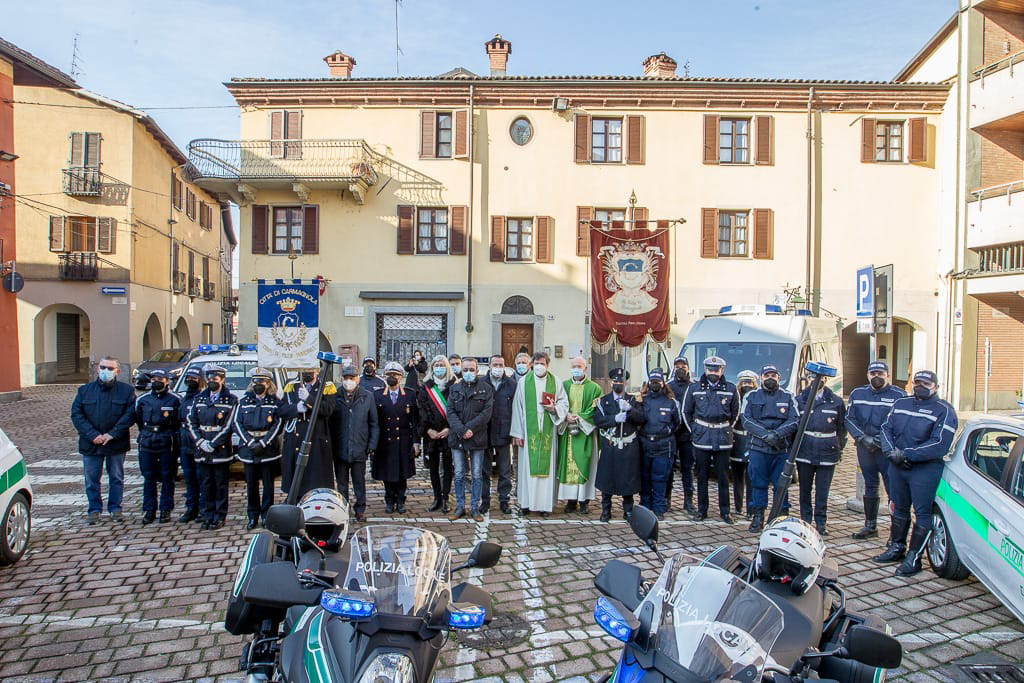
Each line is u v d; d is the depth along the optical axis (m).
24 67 21.44
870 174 20.95
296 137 20.53
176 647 4.60
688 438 8.43
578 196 20.80
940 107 20.89
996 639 4.87
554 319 20.67
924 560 6.46
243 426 7.24
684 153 20.86
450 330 20.56
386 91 20.45
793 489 9.91
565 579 5.93
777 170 20.89
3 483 5.98
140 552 6.55
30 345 25.73
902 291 20.97
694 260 20.80
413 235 20.66
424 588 2.91
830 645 3.40
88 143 25.73
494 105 20.72
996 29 19.83
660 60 23.59
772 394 7.50
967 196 19.75
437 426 8.08
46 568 6.11
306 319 7.75
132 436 13.54
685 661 2.64
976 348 19.75
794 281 20.84
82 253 25.58
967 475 5.68
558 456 8.12
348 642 2.72
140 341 26.81
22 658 4.42
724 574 3.09
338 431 7.52
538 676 4.21
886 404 7.19
